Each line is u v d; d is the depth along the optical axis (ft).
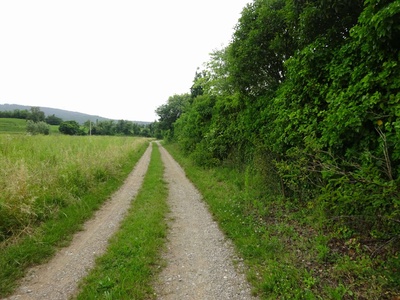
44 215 18.63
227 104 45.34
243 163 38.17
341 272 11.39
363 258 11.65
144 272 12.42
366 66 13.50
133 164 53.78
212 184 33.45
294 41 22.95
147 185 33.37
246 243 15.47
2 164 23.54
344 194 11.94
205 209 24.14
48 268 13.19
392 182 9.45
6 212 16.34
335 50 16.17
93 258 14.25
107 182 32.50
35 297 10.84
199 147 54.95
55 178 24.64
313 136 17.34
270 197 23.53
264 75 29.22
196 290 11.34
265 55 26.71
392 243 11.87
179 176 43.14
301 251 13.84
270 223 18.42
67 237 16.81
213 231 18.52
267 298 10.52
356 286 10.46
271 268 12.34
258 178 27.30
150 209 23.02
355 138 14.38
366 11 12.26
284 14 22.76
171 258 14.44
